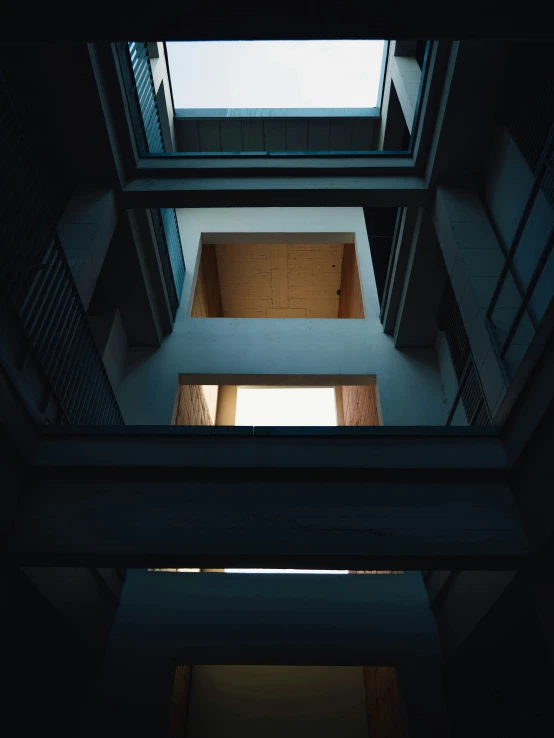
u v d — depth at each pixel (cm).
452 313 830
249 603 602
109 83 602
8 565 365
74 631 496
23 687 538
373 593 613
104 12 274
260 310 1538
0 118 400
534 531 352
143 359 892
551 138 454
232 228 1102
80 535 359
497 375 510
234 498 378
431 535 363
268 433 395
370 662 573
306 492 381
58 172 651
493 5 274
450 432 397
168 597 605
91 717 531
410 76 906
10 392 354
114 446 389
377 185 687
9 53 527
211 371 884
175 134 1158
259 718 785
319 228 1094
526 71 572
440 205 667
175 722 709
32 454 380
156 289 857
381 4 275
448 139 646
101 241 626
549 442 339
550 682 569
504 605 441
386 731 673
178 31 284
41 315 435
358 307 1175
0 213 398
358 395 1143
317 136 1169
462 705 549
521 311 430
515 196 592
